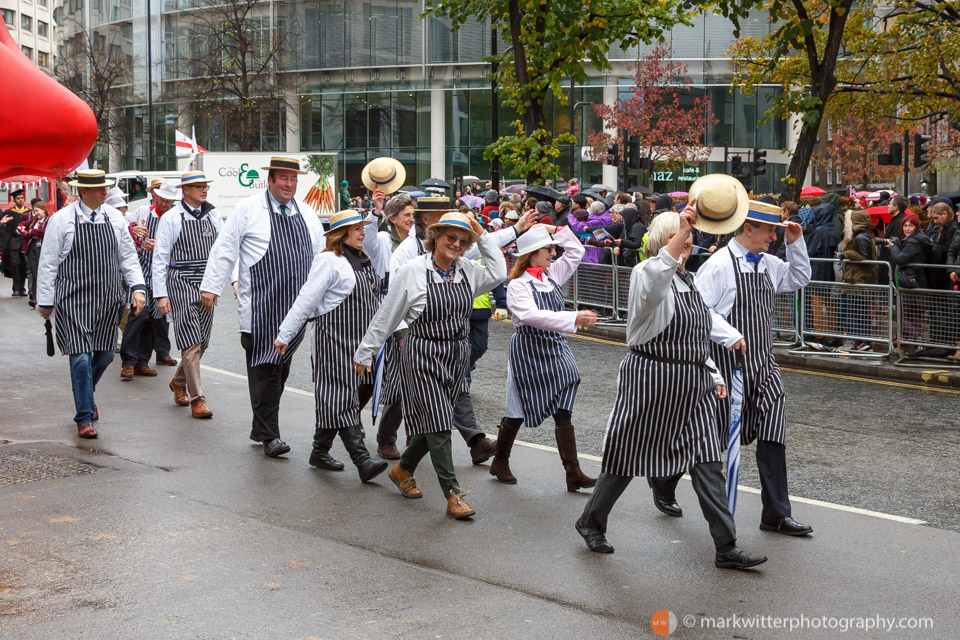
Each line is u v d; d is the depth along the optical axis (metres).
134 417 9.12
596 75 47.50
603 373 11.81
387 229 8.73
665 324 5.28
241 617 4.56
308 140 53.09
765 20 46.12
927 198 16.64
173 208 9.59
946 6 19.09
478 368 12.08
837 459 7.80
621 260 15.91
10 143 5.00
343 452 8.02
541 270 6.93
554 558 5.47
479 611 4.66
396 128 52.22
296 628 4.44
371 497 6.70
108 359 8.66
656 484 6.28
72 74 57.12
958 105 22.48
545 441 8.37
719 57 46.25
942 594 4.93
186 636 4.34
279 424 8.91
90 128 5.22
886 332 12.50
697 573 5.24
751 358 5.93
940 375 11.38
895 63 22.02
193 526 5.93
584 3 17.27
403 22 51.75
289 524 6.05
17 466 7.26
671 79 43.41
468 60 51.09
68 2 64.06
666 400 5.31
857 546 5.69
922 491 6.86
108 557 5.36
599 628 4.48
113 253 8.43
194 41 52.31
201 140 50.75
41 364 12.06
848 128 43.66
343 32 52.28
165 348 12.10
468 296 6.28
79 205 8.29
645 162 26.81
